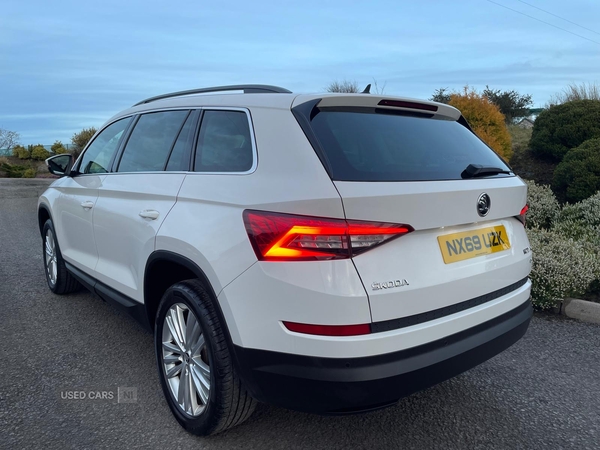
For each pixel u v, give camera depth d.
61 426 2.86
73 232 4.33
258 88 3.01
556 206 7.67
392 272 2.15
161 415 2.99
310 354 2.10
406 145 2.60
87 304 4.95
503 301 2.65
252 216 2.28
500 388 3.37
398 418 2.99
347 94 2.57
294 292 2.11
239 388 2.48
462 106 10.66
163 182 3.04
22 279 5.84
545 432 2.85
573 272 4.70
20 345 3.98
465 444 2.73
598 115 9.45
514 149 11.17
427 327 2.23
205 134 2.94
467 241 2.51
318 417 3.00
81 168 4.45
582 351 3.95
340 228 2.08
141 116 3.71
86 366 3.62
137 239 3.13
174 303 2.82
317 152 2.27
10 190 16.92
